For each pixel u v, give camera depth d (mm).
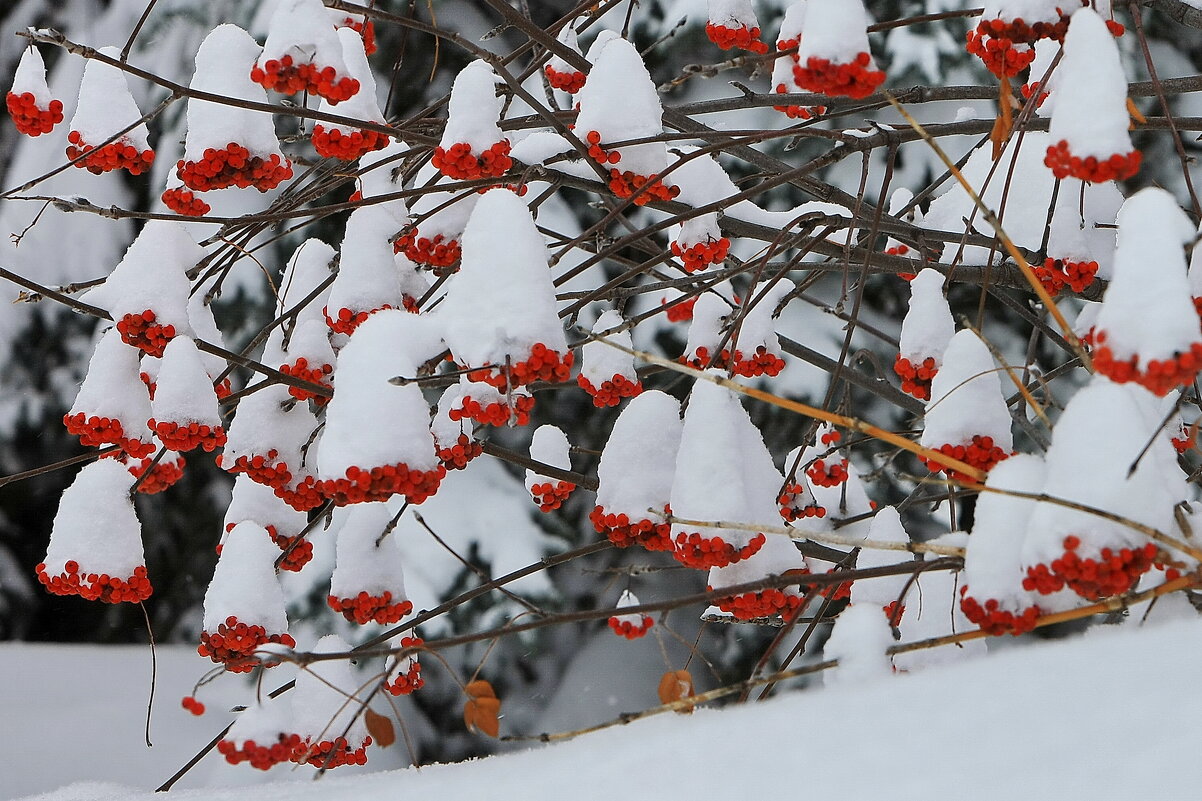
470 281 2996
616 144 3688
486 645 8617
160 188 9234
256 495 4648
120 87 4367
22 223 9938
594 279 8141
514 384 3000
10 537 10812
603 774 2219
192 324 4719
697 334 4668
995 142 3285
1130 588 2514
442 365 5699
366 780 3094
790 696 2484
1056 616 2500
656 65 8133
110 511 4270
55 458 10383
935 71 7387
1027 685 2082
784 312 8078
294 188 5090
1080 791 1655
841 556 4586
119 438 4250
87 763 8852
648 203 4012
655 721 2742
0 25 10266
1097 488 2256
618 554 9062
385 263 4156
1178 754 1676
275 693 3883
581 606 8992
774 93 4719
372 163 4668
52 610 10922
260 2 9031
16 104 4258
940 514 8133
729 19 4703
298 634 8367
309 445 4410
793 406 2715
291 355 4473
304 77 3406
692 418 3328
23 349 10086
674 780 2078
